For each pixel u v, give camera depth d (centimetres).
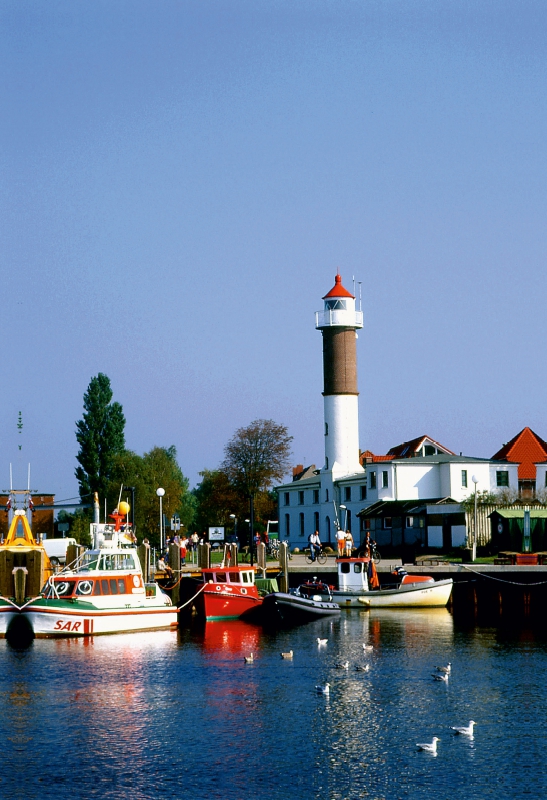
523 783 3428
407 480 11044
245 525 13212
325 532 12225
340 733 3956
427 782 3447
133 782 3475
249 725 4078
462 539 8906
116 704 4412
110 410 13438
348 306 12081
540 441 11925
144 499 12850
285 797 3338
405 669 5028
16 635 6119
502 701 4388
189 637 6112
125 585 6312
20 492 7119
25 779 3509
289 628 6444
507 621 6738
